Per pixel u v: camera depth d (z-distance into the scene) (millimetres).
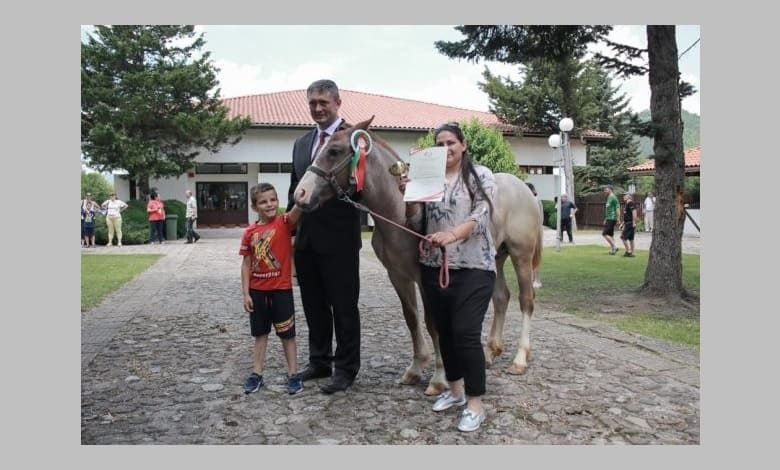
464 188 3439
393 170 3594
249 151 23422
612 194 13852
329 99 3912
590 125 28844
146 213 18938
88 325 6156
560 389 4066
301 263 4199
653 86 7406
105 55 19016
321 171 3479
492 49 8328
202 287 8852
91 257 13336
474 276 3381
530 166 28484
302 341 5641
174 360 4859
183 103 20328
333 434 3359
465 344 3355
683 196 7434
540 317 6496
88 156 19047
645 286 7750
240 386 4195
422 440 3279
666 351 4996
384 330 5984
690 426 3432
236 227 25984
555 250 15266
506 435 3336
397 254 3797
